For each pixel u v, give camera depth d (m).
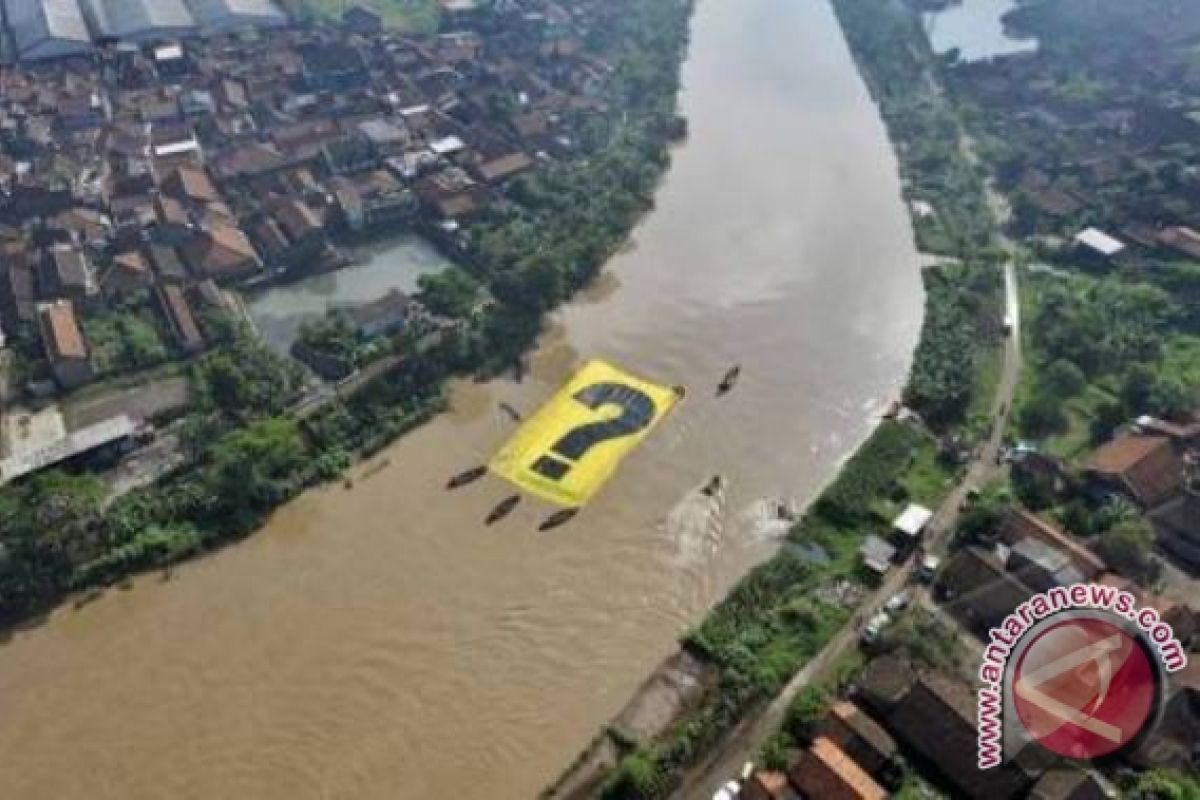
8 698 73.81
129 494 87.50
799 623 78.44
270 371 99.81
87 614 79.56
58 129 142.75
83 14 179.25
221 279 115.81
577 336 112.56
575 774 69.62
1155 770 65.94
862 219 138.88
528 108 153.75
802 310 119.62
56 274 110.19
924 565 82.44
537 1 192.00
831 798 63.84
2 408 97.12
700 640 78.06
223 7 176.88
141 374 102.00
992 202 144.00
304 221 121.06
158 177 131.62
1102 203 137.12
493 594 82.94
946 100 171.62
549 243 122.25
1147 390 101.31
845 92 177.75
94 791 68.50
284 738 72.00
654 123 154.75
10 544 79.62
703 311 118.25
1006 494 89.50
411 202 129.62
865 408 104.94
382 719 73.44
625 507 91.38
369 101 151.88
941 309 117.31
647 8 197.38
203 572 83.62
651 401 103.50
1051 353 109.88
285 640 78.56
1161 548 85.50
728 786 67.12
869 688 71.25
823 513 89.81
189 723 72.69
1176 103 164.12
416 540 87.19
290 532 87.69
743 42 195.75
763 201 141.62
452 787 69.44
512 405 102.44
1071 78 173.88
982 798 65.00
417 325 108.00
